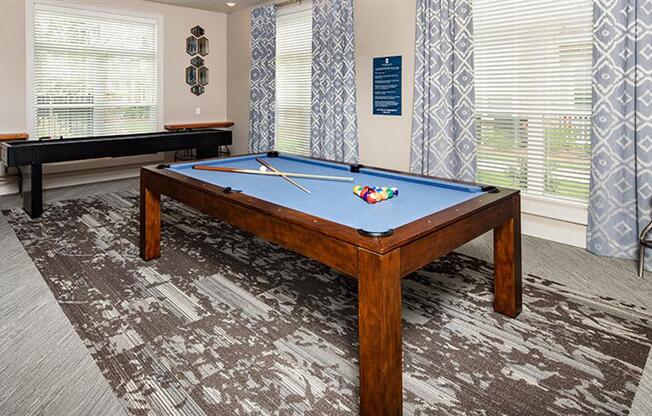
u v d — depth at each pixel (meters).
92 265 2.94
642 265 2.80
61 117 5.36
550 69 3.43
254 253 3.23
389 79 4.46
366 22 4.59
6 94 4.93
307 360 1.88
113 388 1.68
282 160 3.52
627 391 1.67
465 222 1.83
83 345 1.97
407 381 1.75
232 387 1.70
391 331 1.48
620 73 2.94
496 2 3.67
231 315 2.28
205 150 5.45
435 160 4.06
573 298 2.51
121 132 5.88
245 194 2.21
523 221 3.78
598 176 3.13
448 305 2.41
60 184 5.52
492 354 1.93
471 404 1.61
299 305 2.40
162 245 3.38
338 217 1.81
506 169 3.81
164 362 1.85
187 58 6.32
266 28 5.76
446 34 3.86
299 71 5.57
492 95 3.81
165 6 6.00
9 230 3.70
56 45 5.21
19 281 2.66
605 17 2.94
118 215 4.23
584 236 3.41
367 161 4.82
